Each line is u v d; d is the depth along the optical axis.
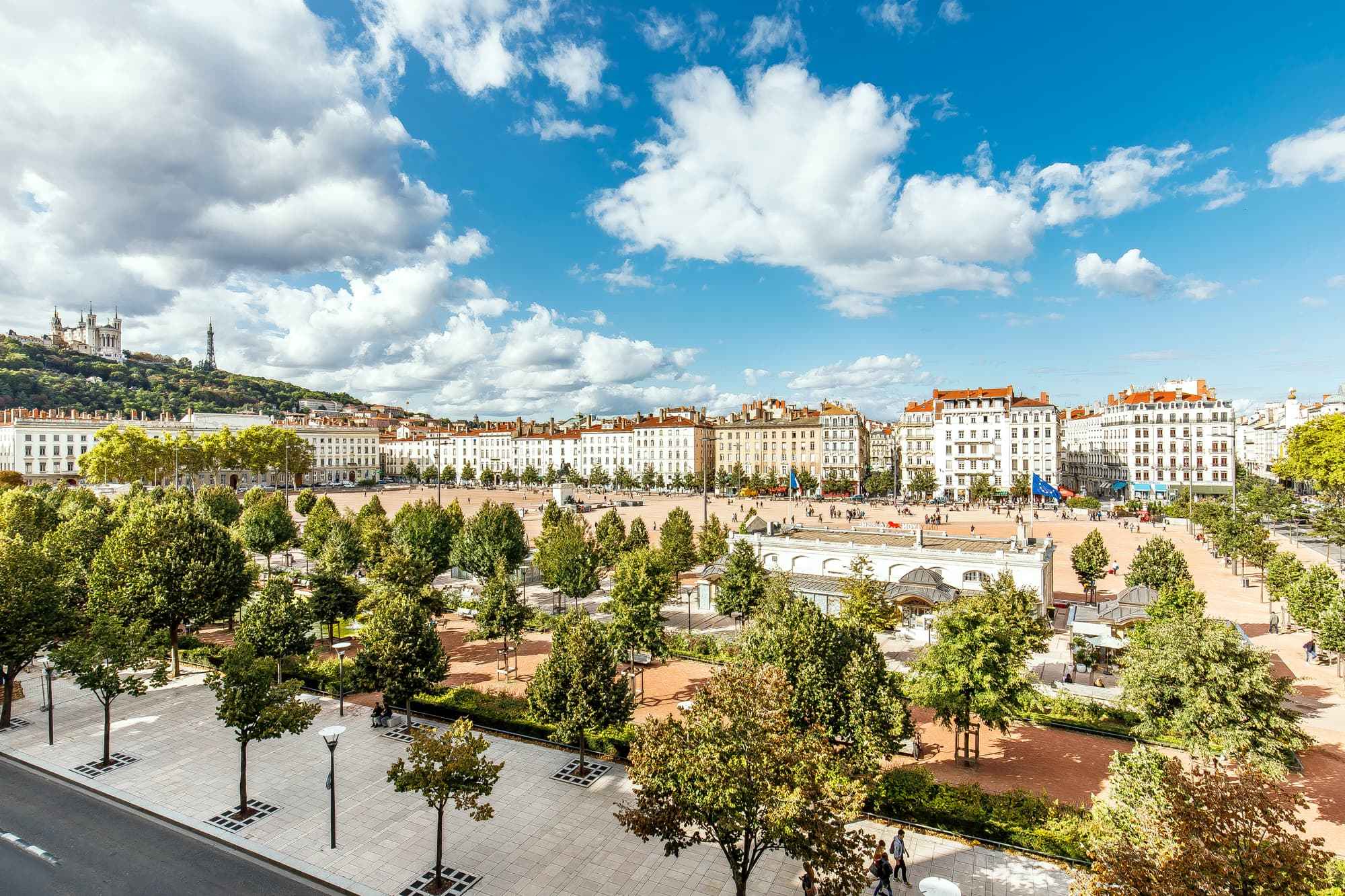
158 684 32.69
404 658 34.09
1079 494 183.25
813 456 190.38
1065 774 29.98
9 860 22.61
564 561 55.69
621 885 21.72
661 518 124.94
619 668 44.16
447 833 24.70
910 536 69.69
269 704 26.67
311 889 21.55
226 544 45.88
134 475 138.38
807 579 59.06
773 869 22.67
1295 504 108.69
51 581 37.12
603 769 29.86
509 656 47.00
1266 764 25.19
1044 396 157.75
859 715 26.41
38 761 30.17
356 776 29.06
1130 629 42.84
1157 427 157.50
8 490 86.06
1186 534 104.25
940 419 161.25
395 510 137.88
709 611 61.47
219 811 26.08
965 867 22.52
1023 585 54.53
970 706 29.72
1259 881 13.82
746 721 18.53
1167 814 16.56
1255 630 52.44
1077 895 17.70
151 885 21.42
